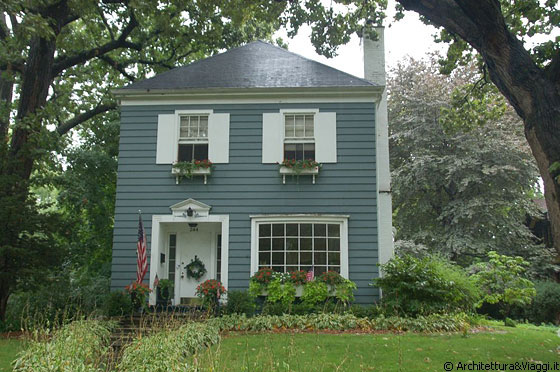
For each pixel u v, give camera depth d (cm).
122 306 1105
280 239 1209
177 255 1274
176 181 1240
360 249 1195
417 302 1077
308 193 1226
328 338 877
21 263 1054
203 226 1287
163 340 693
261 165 1245
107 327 962
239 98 1278
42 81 1299
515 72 789
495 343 851
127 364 638
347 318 1032
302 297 1141
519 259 1389
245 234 1212
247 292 1145
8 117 1516
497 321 1416
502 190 2006
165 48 1911
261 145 1255
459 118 1412
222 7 1255
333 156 1240
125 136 1270
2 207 1023
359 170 1232
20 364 609
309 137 1262
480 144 2031
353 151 1242
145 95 1282
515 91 795
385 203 1280
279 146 1252
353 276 1183
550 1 977
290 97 1273
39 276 1041
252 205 1225
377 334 939
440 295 1099
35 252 1055
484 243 1953
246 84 1288
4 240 1034
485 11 786
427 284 1080
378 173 1295
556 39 889
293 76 1321
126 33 1595
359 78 1305
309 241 1205
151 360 624
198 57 1967
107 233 1869
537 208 2075
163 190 1240
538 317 1526
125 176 1248
